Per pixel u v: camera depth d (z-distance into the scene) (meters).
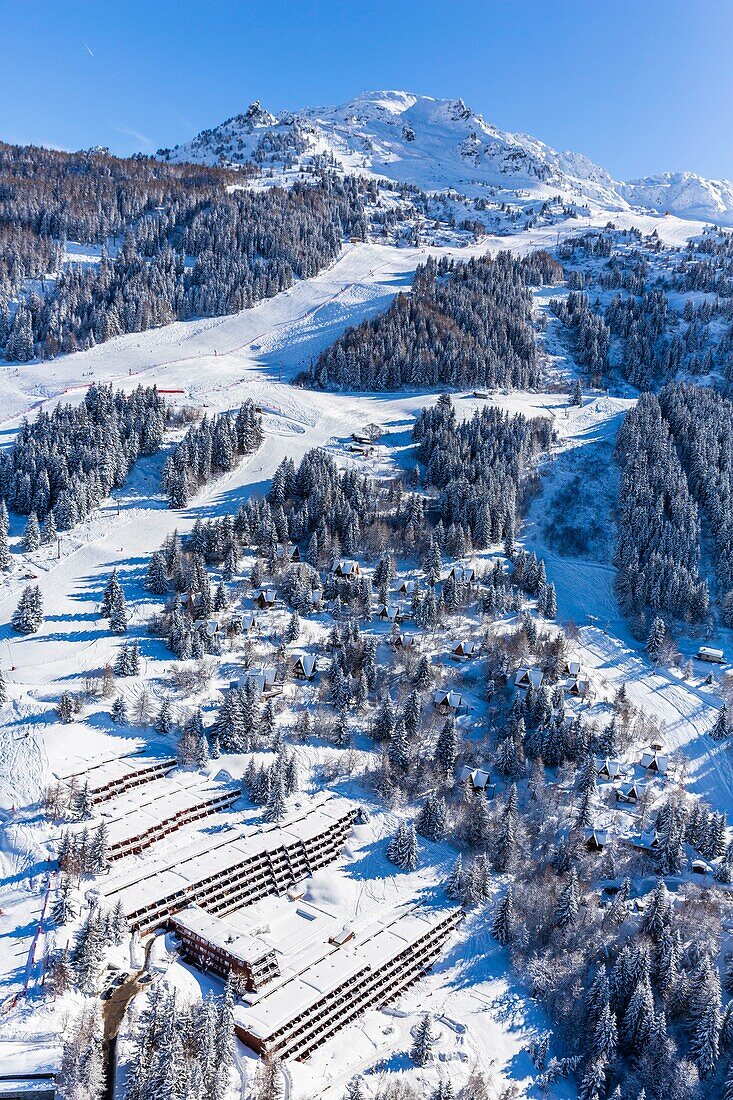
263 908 105.62
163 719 128.50
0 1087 74.62
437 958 104.31
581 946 103.88
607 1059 92.75
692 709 157.12
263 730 132.25
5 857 102.88
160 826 111.31
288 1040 87.88
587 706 148.88
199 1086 77.06
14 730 121.12
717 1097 92.44
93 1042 77.56
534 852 120.12
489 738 138.12
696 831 125.94
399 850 116.50
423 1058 88.69
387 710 137.00
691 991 98.31
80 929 91.69
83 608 156.00
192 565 161.50
